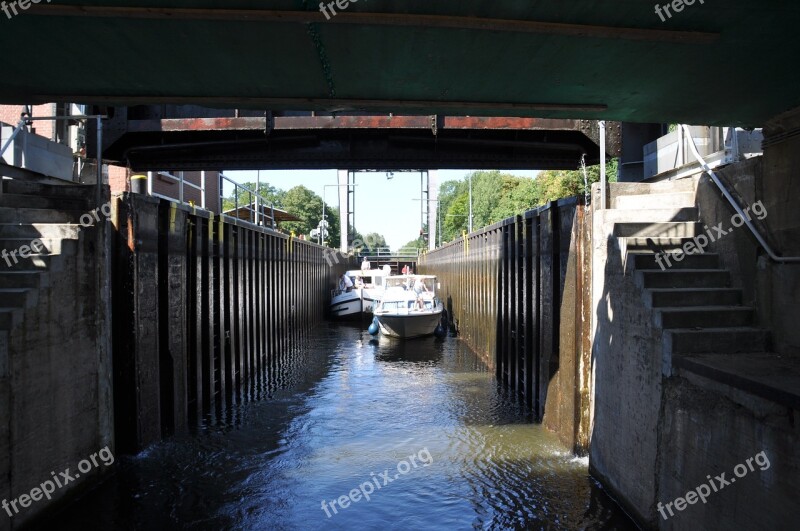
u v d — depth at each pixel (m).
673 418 5.45
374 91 5.65
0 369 5.60
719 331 5.51
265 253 17.66
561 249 9.45
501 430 10.20
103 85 5.51
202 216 11.56
